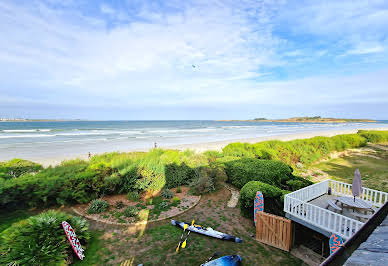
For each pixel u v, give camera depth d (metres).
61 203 9.47
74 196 9.65
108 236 7.68
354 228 6.65
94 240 7.38
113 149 26.56
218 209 10.37
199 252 6.99
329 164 21.56
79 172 10.53
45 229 6.20
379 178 16.31
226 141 35.72
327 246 7.55
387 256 1.62
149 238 7.68
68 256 6.14
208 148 26.88
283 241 7.27
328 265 1.48
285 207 8.06
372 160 23.38
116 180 10.86
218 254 6.84
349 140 30.03
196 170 13.20
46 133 50.81
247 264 6.46
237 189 13.27
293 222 7.78
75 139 38.28
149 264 6.31
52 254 5.62
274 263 6.56
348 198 7.83
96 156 14.45
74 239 6.46
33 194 8.99
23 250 5.50
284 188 11.78
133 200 10.81
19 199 8.79
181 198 11.41
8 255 5.37
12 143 31.44
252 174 12.35
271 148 21.00
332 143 25.89
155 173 11.60
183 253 6.88
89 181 10.34
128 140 37.50
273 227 7.46
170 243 7.45
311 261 6.71
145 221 8.86
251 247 7.40
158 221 8.93
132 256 6.65
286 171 12.73
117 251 6.86
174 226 8.60
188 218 9.34
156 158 12.92
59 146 29.06
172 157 13.55
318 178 16.53
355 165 21.05
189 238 7.79
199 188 12.08
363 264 1.54
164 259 6.56
